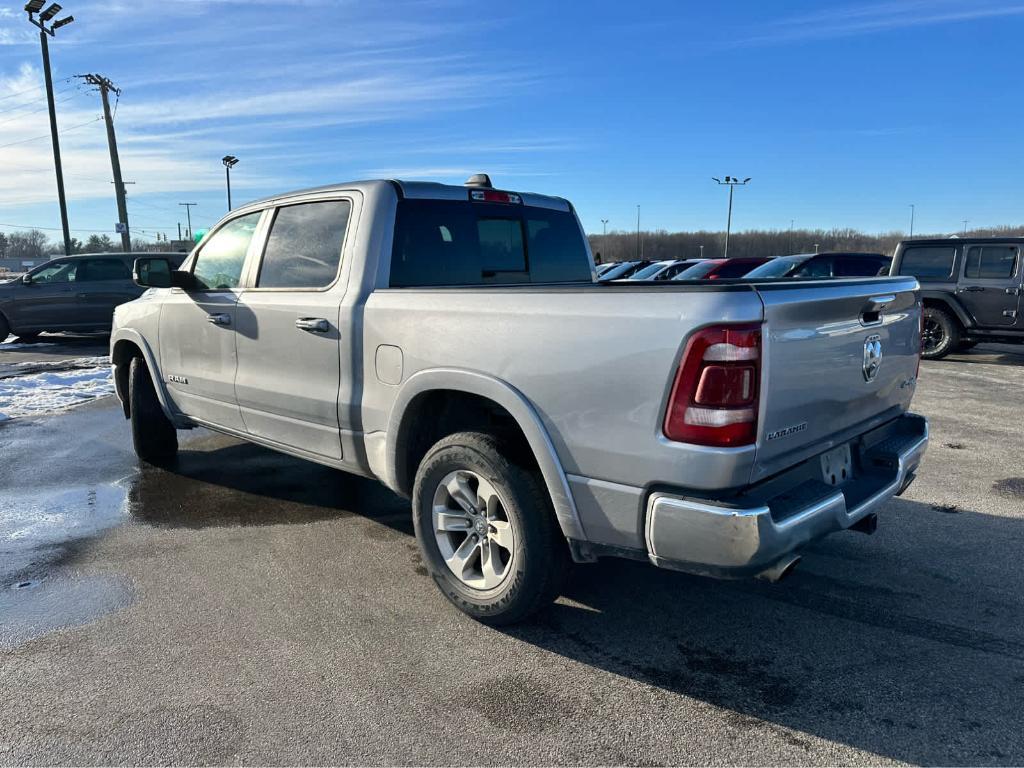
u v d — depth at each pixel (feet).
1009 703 8.57
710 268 51.24
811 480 9.16
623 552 8.92
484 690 8.88
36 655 9.65
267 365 13.56
